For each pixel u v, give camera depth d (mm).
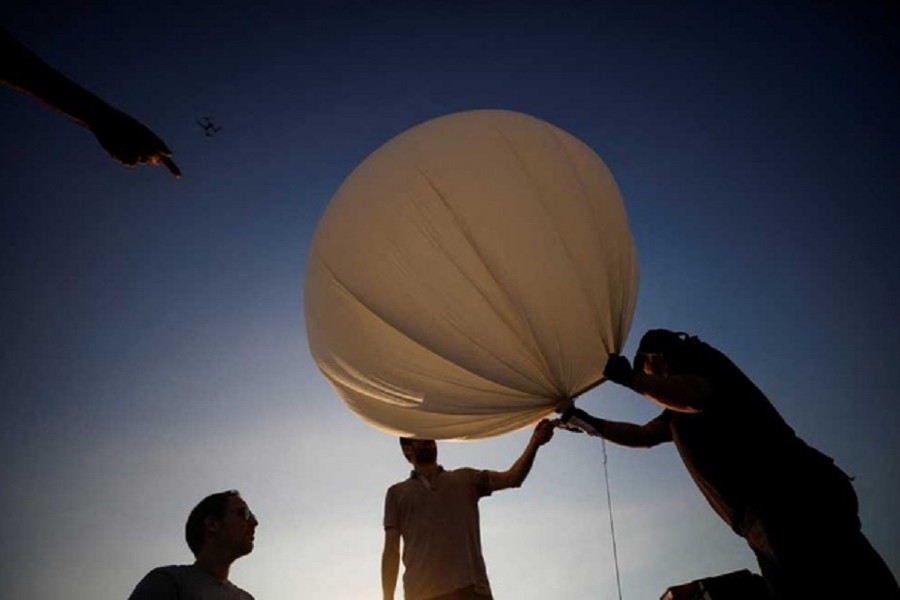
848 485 2697
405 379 2896
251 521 2938
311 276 3199
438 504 4070
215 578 2736
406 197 2912
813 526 2594
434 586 3863
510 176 2916
